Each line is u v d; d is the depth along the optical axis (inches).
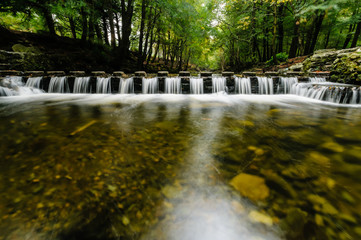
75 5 361.1
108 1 494.0
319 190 51.6
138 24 700.0
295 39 581.9
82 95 301.1
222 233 37.9
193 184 53.7
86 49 526.0
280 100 248.4
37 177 56.3
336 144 86.8
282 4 569.0
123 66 541.6
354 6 472.1
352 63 249.3
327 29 616.1
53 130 105.7
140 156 71.8
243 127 115.3
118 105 204.5
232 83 314.2
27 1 385.1
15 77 311.7
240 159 70.4
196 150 78.3
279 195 49.3
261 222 40.5
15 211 42.4
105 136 95.7
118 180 55.2
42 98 263.0
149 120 132.9
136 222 40.2
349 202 46.8
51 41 487.8
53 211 42.8
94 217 41.3
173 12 505.7
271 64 575.5
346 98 205.3
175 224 39.8
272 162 68.1
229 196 48.7
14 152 74.7
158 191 50.4
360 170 62.9
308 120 134.9
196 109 180.5
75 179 55.5
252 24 620.1
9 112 159.8
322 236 37.2
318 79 295.1
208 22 629.9
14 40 411.2
